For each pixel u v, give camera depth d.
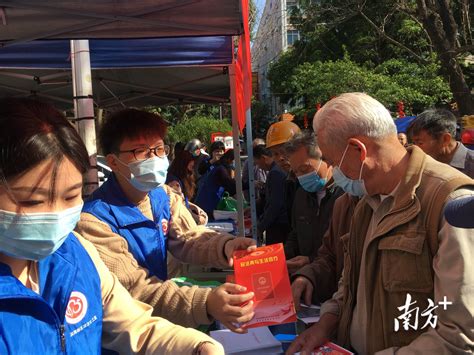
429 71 17.20
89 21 2.28
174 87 6.18
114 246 1.71
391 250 1.39
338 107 1.46
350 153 1.43
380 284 1.42
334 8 16.14
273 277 1.57
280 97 26.38
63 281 1.06
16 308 0.94
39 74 5.35
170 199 2.20
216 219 4.97
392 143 1.44
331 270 2.07
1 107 0.94
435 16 10.73
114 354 1.25
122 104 7.16
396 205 1.40
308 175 2.71
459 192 1.29
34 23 2.29
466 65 18.70
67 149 0.96
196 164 8.49
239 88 3.74
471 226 0.80
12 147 0.89
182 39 4.50
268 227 3.97
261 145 5.62
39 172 0.93
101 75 5.72
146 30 2.42
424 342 1.30
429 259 1.33
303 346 1.60
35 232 0.96
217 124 23.19
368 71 17.81
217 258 1.94
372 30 20.80
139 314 1.23
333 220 2.12
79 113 2.86
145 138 1.83
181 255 2.08
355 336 1.58
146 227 1.89
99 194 1.87
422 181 1.38
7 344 0.90
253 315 1.50
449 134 3.33
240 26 2.30
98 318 1.13
